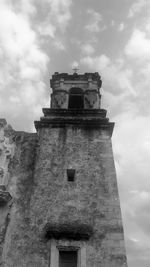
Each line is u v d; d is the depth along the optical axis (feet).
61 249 43.24
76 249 43.24
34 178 52.13
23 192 50.75
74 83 73.92
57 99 69.05
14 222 46.98
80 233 44.01
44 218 47.01
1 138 57.62
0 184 51.11
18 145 58.34
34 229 45.98
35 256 43.14
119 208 47.55
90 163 53.78
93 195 49.26
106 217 46.47
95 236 44.47
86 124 59.98
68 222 45.88
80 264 41.55
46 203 48.75
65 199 49.01
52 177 52.13
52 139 58.08
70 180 51.88
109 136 58.34
